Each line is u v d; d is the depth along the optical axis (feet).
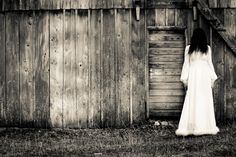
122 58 33.91
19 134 31.48
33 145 26.81
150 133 29.96
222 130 29.71
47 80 34.22
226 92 33.91
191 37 30.89
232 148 23.44
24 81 34.35
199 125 27.73
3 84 34.47
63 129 33.60
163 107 34.01
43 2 34.24
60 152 24.17
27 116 34.32
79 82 34.06
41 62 34.30
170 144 25.30
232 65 33.96
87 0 34.04
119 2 33.91
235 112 33.81
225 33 33.73
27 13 34.37
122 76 33.88
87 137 29.71
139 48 33.86
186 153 22.77
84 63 34.06
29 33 34.35
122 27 33.96
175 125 32.37
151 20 33.96
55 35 34.24
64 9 34.17
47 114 34.17
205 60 28.71
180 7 33.96
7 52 34.53
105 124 33.86
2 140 29.04
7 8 34.40
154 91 34.12
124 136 29.07
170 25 33.96
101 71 33.96
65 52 34.17
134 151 23.84
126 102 33.78
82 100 34.01
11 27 34.45
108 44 33.96
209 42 33.99
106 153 23.49
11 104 34.35
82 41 34.09
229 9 34.04
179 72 34.14
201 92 28.12
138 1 33.22
